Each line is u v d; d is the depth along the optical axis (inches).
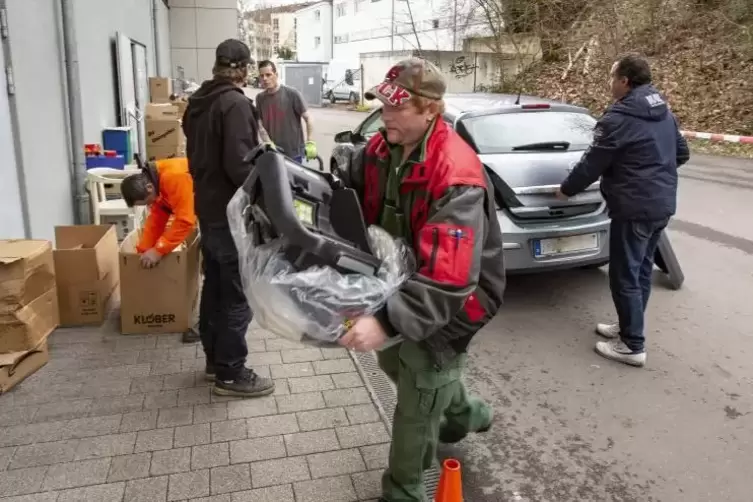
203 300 138.2
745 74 625.9
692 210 332.8
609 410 143.5
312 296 80.0
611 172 157.2
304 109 265.9
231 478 111.7
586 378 158.2
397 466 98.7
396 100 84.0
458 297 80.7
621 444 130.4
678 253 259.0
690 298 211.0
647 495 114.8
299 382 145.6
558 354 171.5
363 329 79.8
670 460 125.1
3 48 174.6
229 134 120.0
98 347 159.0
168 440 121.7
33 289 143.1
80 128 234.7
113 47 336.5
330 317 80.9
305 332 81.5
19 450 117.0
